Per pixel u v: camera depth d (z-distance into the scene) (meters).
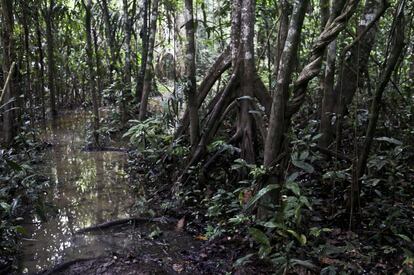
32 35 10.02
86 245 4.05
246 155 4.94
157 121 6.02
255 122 5.02
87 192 5.45
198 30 12.36
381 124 5.61
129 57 9.88
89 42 8.12
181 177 5.18
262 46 8.80
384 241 3.75
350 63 5.31
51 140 8.27
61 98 12.43
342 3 3.94
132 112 9.34
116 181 5.88
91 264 3.69
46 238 4.18
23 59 9.49
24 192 4.89
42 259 3.79
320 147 4.71
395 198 4.27
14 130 6.71
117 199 5.23
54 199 5.20
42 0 10.23
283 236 3.42
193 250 3.93
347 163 4.86
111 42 10.08
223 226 4.12
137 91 9.89
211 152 5.33
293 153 3.90
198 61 11.98
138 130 5.88
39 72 10.17
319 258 3.42
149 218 4.59
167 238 4.20
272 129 3.72
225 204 4.35
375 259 3.52
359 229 3.99
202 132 5.46
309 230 3.70
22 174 4.96
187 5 5.21
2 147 6.48
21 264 3.70
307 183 4.68
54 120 10.44
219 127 5.52
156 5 8.36
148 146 6.34
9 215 3.98
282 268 3.15
